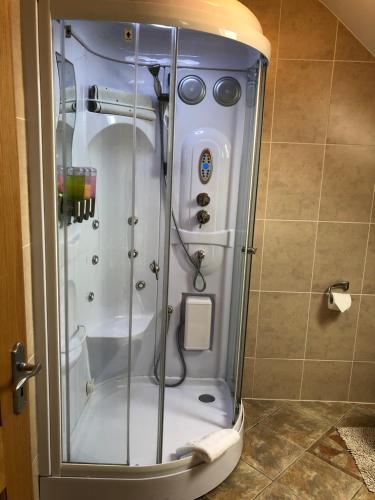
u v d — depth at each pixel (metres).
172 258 2.26
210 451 1.68
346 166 2.20
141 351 1.95
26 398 1.02
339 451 2.05
